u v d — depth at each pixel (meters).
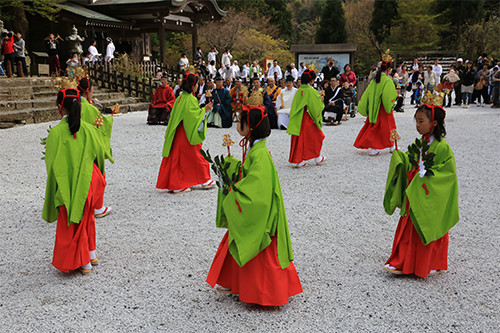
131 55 27.67
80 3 28.00
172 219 6.15
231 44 37.97
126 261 4.89
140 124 14.44
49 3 23.19
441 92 4.30
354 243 5.32
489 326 3.64
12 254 5.14
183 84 7.04
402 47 43.91
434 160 4.14
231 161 3.94
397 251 4.44
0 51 19.05
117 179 8.19
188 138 7.01
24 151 10.17
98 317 3.82
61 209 4.37
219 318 3.79
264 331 3.61
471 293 4.16
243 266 3.80
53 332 3.61
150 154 10.14
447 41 47.59
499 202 6.70
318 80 18.30
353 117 16.61
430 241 4.12
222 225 3.99
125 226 5.91
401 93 17.88
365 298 4.08
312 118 8.70
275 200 3.72
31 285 4.40
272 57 39.34
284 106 14.02
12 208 6.64
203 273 4.61
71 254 4.38
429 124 4.10
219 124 14.05
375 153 9.85
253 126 3.71
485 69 19.16
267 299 3.76
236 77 24.27
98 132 4.73
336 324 3.69
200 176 7.36
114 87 19.98
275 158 9.87
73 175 4.33
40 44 25.98
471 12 46.81
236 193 3.61
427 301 4.02
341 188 7.54
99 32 28.53
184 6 27.95
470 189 7.39
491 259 4.86
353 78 16.61
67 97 4.34
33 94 15.93
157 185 7.30
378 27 46.47
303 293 4.19
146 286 4.35
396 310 3.88
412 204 4.12
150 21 28.92
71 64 18.28
